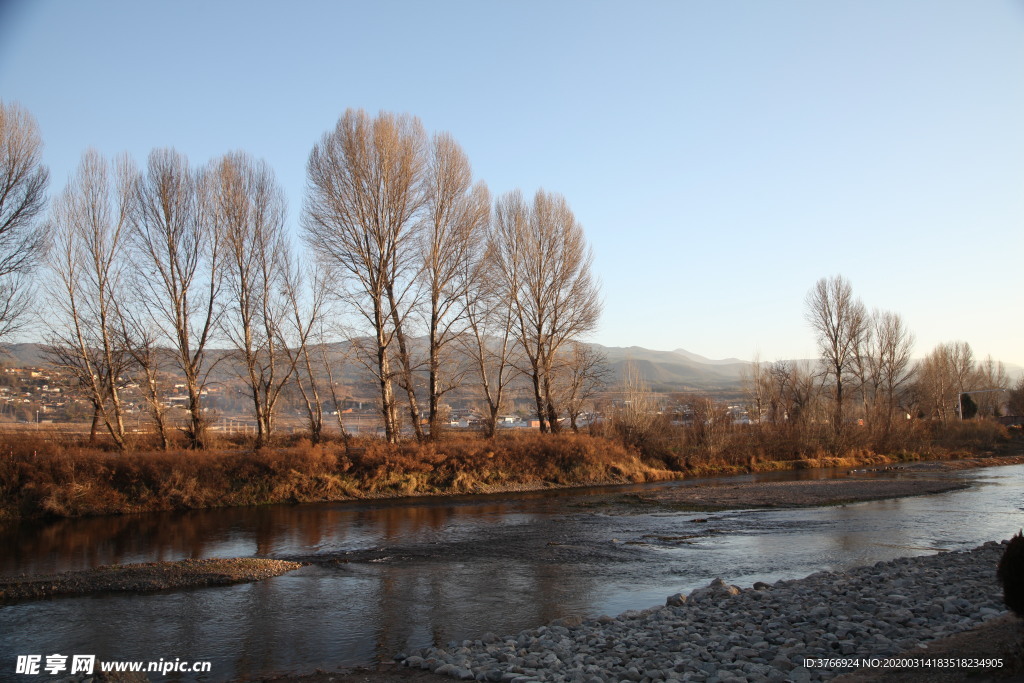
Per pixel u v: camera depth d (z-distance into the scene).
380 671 12.27
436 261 45.28
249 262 43.91
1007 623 11.53
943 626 12.41
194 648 13.69
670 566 20.92
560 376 53.91
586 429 54.06
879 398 77.19
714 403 60.44
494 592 17.98
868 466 61.50
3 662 12.93
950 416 99.75
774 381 78.75
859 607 14.23
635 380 58.09
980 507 33.56
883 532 26.47
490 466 43.28
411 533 27.34
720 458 56.41
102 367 40.84
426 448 42.25
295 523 30.19
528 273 51.69
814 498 37.25
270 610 16.36
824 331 76.31
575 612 16.09
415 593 17.92
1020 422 103.81
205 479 35.41
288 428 49.78
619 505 35.53
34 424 45.09
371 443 42.31
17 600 17.31
